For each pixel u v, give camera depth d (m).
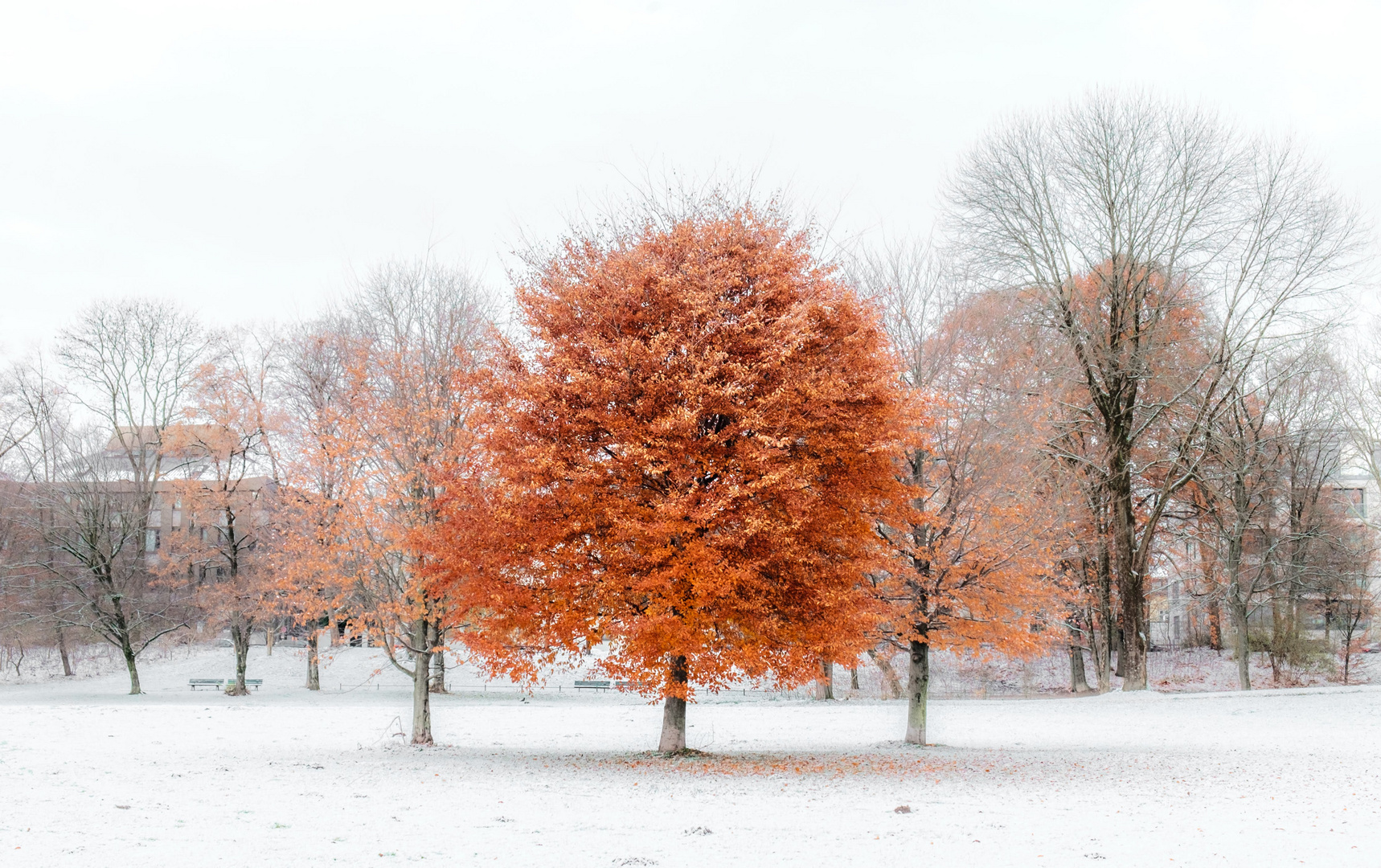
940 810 13.59
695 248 19.48
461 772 17.69
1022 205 34.44
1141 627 35.56
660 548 17.00
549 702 39.22
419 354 25.75
